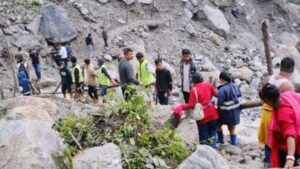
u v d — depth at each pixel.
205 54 31.36
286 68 6.27
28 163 5.12
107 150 6.28
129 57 11.23
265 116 7.02
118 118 7.52
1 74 24.84
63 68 18.20
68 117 7.91
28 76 19.12
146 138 7.11
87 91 18.22
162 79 13.43
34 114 7.60
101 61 16.66
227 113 8.62
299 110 5.12
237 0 37.16
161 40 31.25
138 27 31.39
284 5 39.78
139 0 32.72
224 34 33.88
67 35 28.78
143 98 7.66
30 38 27.34
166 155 7.10
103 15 31.14
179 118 8.84
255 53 33.44
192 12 34.22
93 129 7.37
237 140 9.30
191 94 8.53
